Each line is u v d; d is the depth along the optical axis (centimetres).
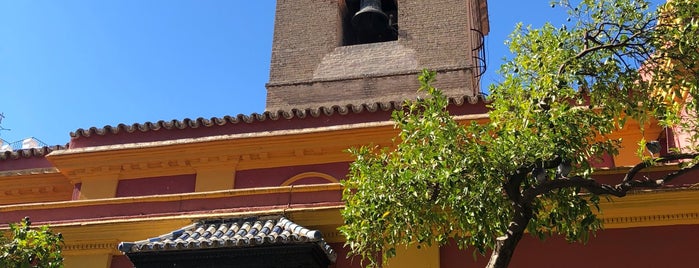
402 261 1236
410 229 1011
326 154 1720
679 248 1177
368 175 992
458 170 905
